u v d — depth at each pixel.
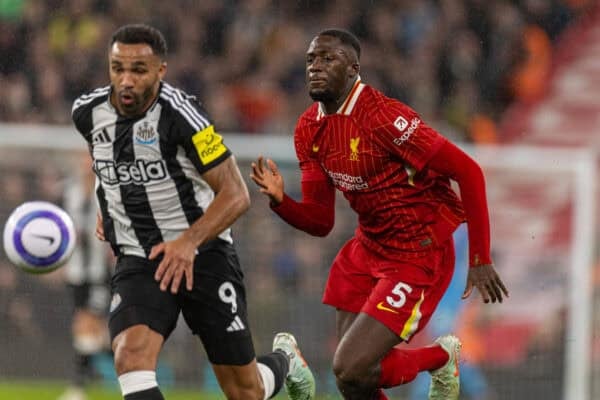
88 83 55.06
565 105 58.69
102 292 36.88
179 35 56.50
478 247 22.56
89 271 36.81
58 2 57.00
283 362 24.53
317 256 40.62
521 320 39.91
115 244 21.89
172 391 39.78
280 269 40.69
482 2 57.38
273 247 40.78
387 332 22.75
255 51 56.44
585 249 40.31
